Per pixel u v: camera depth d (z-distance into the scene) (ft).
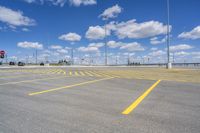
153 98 22.63
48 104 19.38
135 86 32.94
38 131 12.28
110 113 16.24
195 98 22.70
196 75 58.18
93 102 20.33
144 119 14.66
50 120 14.38
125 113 16.26
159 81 40.96
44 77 50.14
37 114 15.90
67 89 29.30
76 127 12.96
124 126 13.14
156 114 16.01
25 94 25.00
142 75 58.54
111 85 34.09
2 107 18.17
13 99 21.85
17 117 15.10
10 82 38.34
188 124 13.60
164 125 13.37
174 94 25.34
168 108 17.98
